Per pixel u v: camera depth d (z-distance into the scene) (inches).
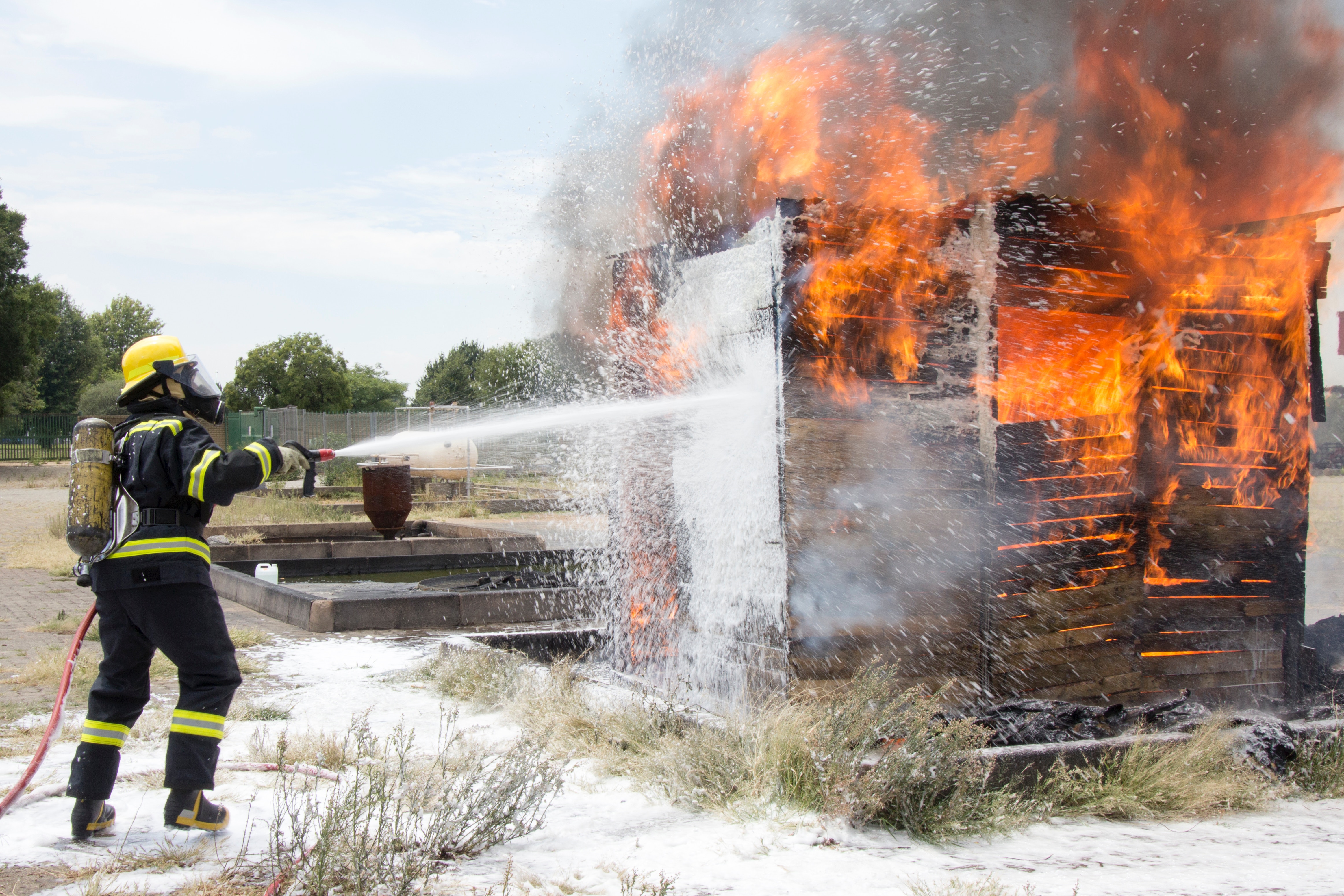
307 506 788.6
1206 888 126.7
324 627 350.0
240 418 1555.1
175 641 136.6
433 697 241.0
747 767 161.9
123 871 121.8
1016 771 164.6
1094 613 218.2
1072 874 132.3
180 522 138.7
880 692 176.6
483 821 140.0
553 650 285.6
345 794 146.5
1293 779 182.9
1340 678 245.1
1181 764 171.5
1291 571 237.5
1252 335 236.5
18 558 557.9
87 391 2728.8
